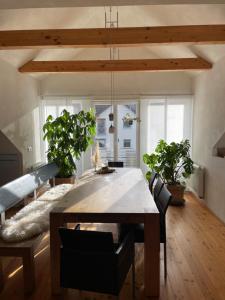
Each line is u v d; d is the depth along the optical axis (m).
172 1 2.43
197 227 3.53
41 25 3.45
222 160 3.68
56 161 4.70
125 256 1.84
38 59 4.53
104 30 2.96
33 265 2.20
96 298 2.14
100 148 5.66
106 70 4.40
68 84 5.44
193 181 4.96
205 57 4.10
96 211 2.07
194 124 5.22
